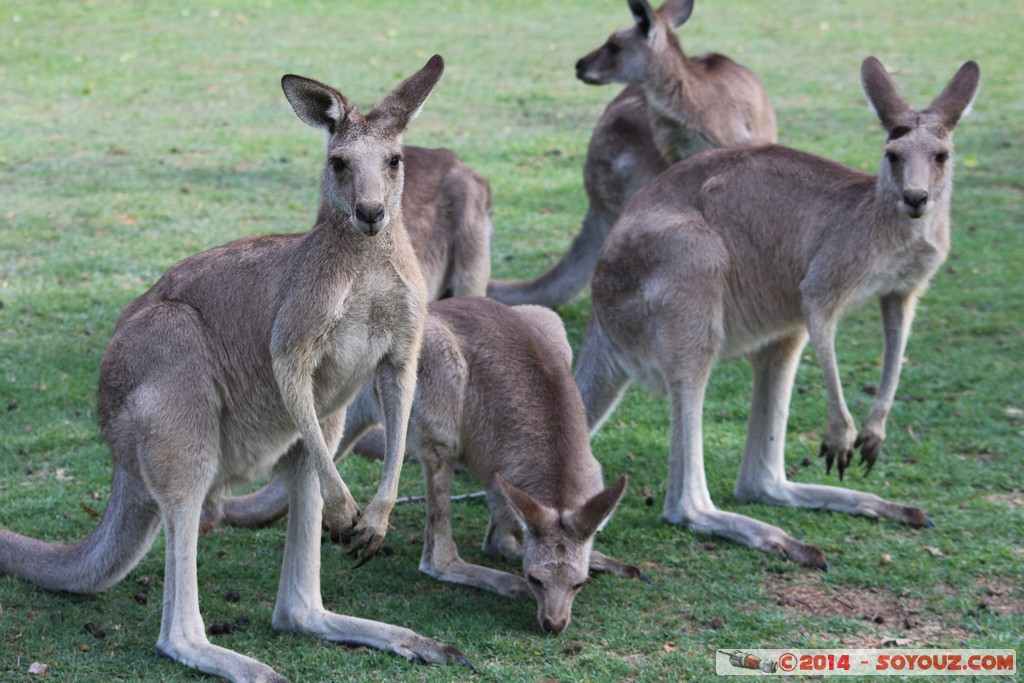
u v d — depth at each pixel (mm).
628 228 6426
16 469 6602
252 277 4688
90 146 13477
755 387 6602
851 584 5629
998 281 10141
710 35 20500
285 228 11000
